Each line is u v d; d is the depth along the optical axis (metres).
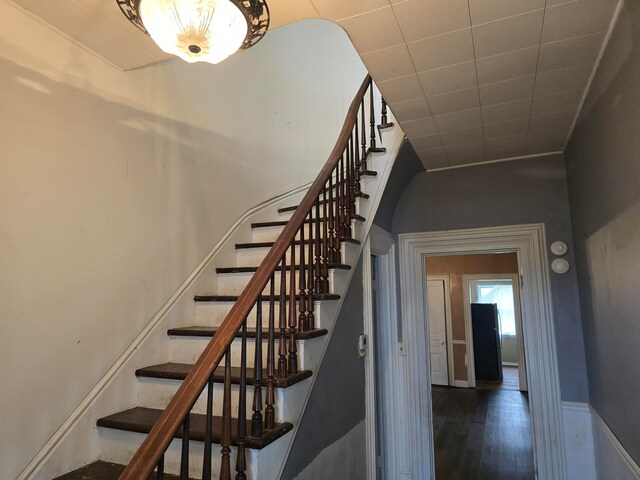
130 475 0.99
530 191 3.10
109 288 1.95
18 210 1.57
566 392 2.84
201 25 0.98
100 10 1.59
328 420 2.16
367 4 1.44
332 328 2.26
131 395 2.01
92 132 1.90
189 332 2.21
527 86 2.01
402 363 3.42
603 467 2.37
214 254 2.69
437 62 1.81
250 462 1.51
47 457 1.61
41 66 1.68
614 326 1.87
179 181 2.45
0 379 1.47
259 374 1.56
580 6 1.45
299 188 3.75
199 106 2.67
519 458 4.16
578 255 2.73
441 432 5.01
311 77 4.08
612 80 1.62
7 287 1.52
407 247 3.49
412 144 2.79
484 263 7.59
